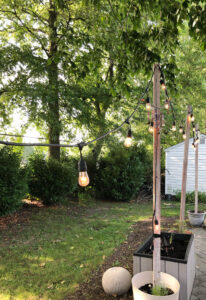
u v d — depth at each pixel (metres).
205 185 12.13
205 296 3.65
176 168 13.06
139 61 3.93
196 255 5.29
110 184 12.19
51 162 10.01
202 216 7.57
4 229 7.24
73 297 3.70
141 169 12.54
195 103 15.11
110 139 11.41
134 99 12.13
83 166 2.02
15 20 10.42
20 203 8.59
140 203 11.91
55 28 10.05
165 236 4.46
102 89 10.62
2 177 7.86
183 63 15.10
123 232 6.98
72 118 10.60
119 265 4.69
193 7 3.28
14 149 9.97
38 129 12.20
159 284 3.20
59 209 9.85
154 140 3.44
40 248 5.77
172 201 12.50
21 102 9.85
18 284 4.11
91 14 7.01
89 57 4.97
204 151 12.16
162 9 3.49
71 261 5.02
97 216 9.17
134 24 3.97
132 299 3.62
